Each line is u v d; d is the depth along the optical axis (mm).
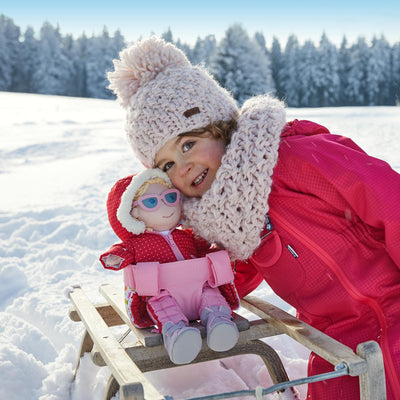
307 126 1882
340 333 1667
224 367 2166
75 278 3244
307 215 1700
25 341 2383
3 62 51031
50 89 50062
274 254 1751
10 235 4133
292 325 1620
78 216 4492
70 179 6211
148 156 1833
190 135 1756
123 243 1754
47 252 3697
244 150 1686
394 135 9156
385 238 1619
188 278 1681
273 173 1707
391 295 1633
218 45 34906
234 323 1598
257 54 35156
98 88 50312
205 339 1640
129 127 1866
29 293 3010
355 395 1552
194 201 1790
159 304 1634
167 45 1906
